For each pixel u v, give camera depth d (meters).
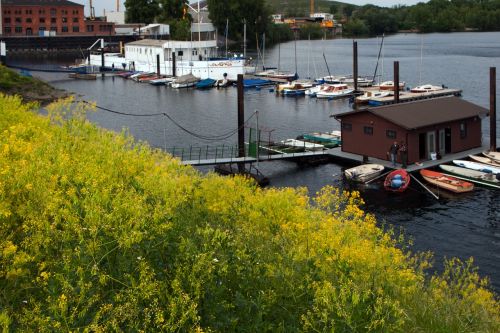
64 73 115.69
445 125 38.25
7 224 8.77
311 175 37.25
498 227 27.17
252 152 39.19
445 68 111.94
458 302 11.23
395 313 8.74
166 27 163.50
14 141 11.80
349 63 127.88
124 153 12.59
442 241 25.58
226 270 8.67
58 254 8.41
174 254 8.66
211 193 12.25
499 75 97.81
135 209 9.06
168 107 72.56
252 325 8.14
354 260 10.12
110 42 168.25
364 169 35.44
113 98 81.38
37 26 168.50
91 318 7.23
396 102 56.50
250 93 87.06
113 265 8.30
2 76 81.56
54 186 9.63
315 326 8.44
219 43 169.38
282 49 174.00
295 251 10.06
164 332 7.48
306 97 81.06
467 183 32.56
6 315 6.74
